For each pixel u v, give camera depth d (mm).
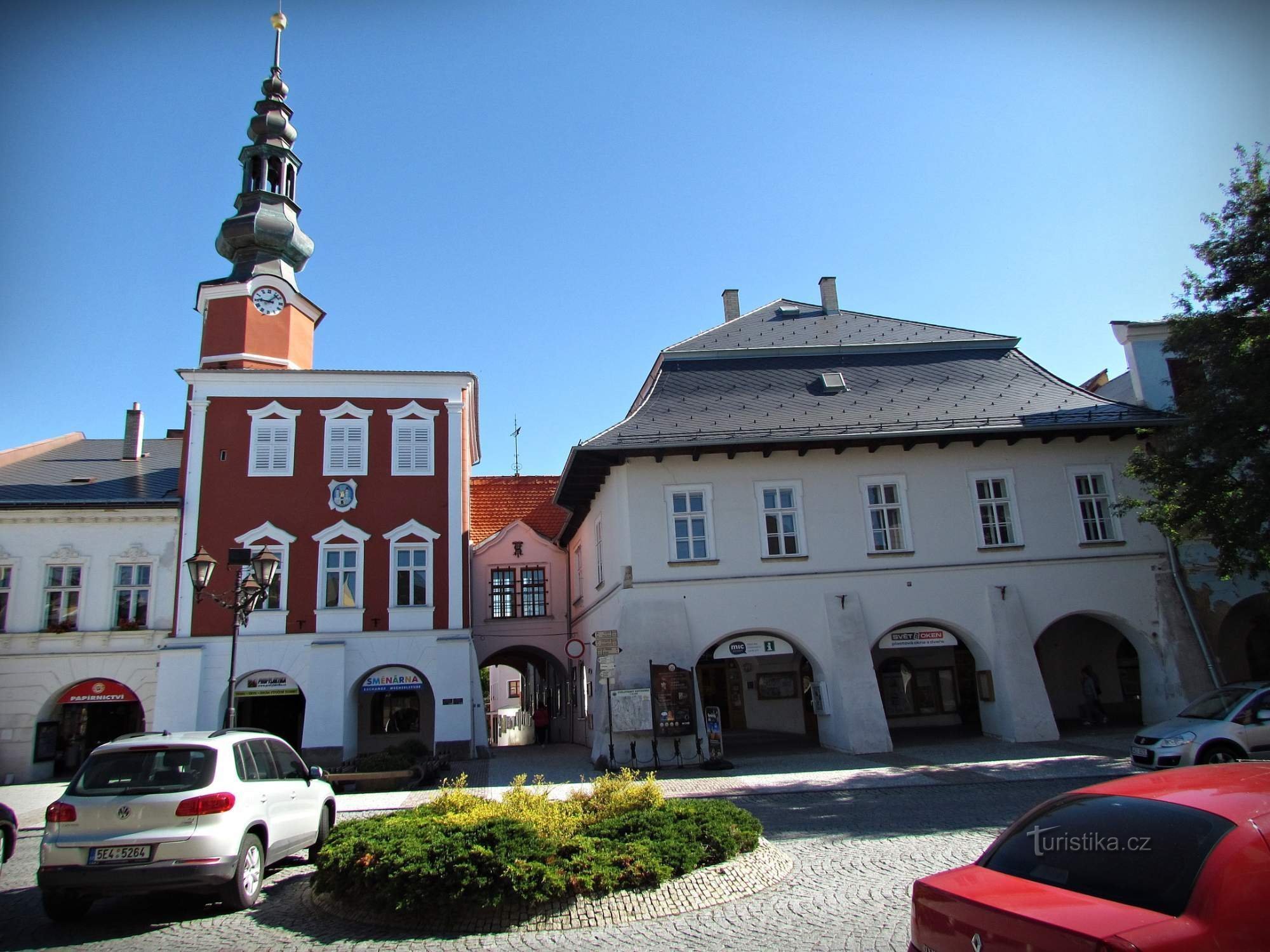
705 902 8453
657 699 21078
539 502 37500
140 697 26828
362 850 8656
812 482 23797
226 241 31922
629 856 8594
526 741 46656
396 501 27906
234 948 7703
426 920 8023
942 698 28984
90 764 9078
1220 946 3762
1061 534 24078
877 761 20172
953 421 23812
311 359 32594
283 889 9891
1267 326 18234
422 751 24906
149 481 29891
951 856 10188
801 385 25688
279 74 34531
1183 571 24156
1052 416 24266
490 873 8047
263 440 27766
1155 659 23625
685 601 22578
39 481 29688
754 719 29375
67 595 27469
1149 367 25953
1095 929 3809
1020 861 4777
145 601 27562
